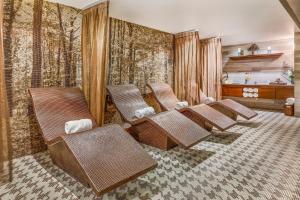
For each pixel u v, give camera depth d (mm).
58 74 3379
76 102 3158
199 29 5191
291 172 2373
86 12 3469
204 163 2637
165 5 3453
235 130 4199
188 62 5457
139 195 1937
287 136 3789
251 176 2287
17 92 2926
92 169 1834
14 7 2852
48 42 3232
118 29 4336
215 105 4480
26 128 3021
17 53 2904
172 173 2369
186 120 3172
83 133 2230
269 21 4473
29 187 2092
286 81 6738
